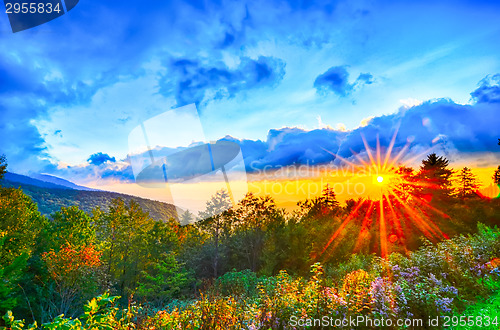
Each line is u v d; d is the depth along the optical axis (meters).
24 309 19.89
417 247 17.14
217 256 28.34
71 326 2.71
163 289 25.92
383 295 4.83
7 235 19.44
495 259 6.68
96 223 33.88
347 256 18.25
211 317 4.34
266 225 26.06
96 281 23.20
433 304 4.85
